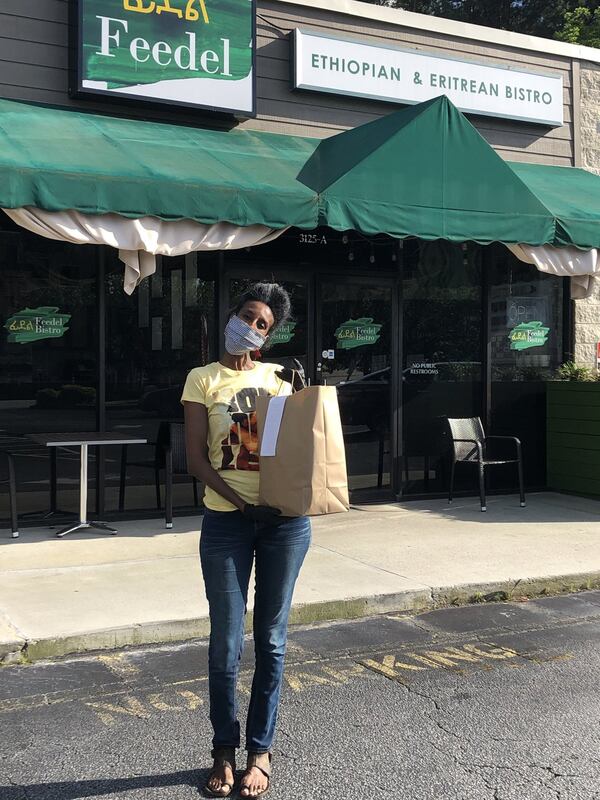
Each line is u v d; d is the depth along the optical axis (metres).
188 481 8.06
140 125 7.56
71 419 7.48
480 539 7.27
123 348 7.67
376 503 8.91
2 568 6.01
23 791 3.21
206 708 3.98
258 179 6.78
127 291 6.45
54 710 3.94
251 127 8.30
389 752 3.57
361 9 8.73
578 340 9.95
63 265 7.39
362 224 6.94
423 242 9.06
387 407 8.95
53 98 7.42
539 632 5.22
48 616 4.93
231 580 3.21
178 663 4.54
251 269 8.22
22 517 7.31
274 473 3.09
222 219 6.42
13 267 7.23
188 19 7.66
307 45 8.42
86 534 7.15
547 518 8.22
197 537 7.08
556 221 7.80
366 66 8.72
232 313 3.38
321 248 8.55
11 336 7.24
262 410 3.15
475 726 3.84
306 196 6.71
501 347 9.55
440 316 9.20
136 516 7.77
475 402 9.41
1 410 7.22
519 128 9.77
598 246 8.02
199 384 3.26
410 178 7.14
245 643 4.91
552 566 6.39
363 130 7.86
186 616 4.97
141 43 7.47
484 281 9.37
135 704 4.02
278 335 8.38
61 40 7.43
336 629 5.20
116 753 3.52
